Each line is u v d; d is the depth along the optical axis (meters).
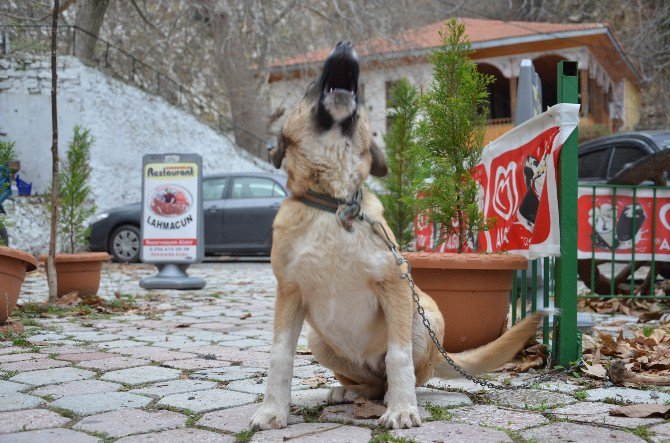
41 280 10.53
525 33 25.73
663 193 6.82
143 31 23.69
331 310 2.98
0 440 2.68
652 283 6.88
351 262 2.88
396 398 2.92
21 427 2.88
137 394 3.50
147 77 21.42
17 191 15.68
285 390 2.96
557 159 4.00
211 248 13.92
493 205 5.06
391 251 2.92
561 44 25.69
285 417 2.90
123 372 4.09
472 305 4.34
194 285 9.68
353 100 2.97
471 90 4.69
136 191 17.88
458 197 4.79
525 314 4.72
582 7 31.86
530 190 4.32
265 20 20.97
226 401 3.35
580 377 3.92
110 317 6.80
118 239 14.18
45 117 16.20
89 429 2.85
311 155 2.98
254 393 3.53
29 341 5.26
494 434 2.71
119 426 2.89
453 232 4.82
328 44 23.09
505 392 3.56
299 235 2.94
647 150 8.93
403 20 21.78
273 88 27.97
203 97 27.66
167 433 2.79
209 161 20.52
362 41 20.33
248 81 24.25
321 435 2.74
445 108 4.70
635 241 6.83
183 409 3.19
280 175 14.34
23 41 17.97
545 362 4.25
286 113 3.26
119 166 17.28
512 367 4.20
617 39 27.80
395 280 2.93
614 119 31.56
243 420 2.98
